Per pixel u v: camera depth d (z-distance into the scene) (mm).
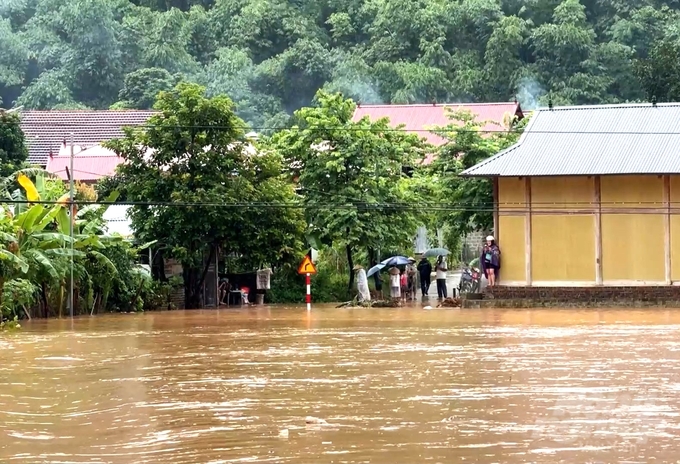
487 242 42781
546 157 42062
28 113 74250
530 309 40250
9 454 13172
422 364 21141
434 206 48781
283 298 51125
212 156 44594
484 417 15016
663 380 18391
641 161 40750
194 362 22141
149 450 13266
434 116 74875
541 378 18797
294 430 14289
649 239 41375
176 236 44562
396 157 50094
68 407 16609
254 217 45375
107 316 39094
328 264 53969
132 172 45219
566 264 42125
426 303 46500
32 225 37844
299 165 50000
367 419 14984
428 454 12680
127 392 18016
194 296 46656
